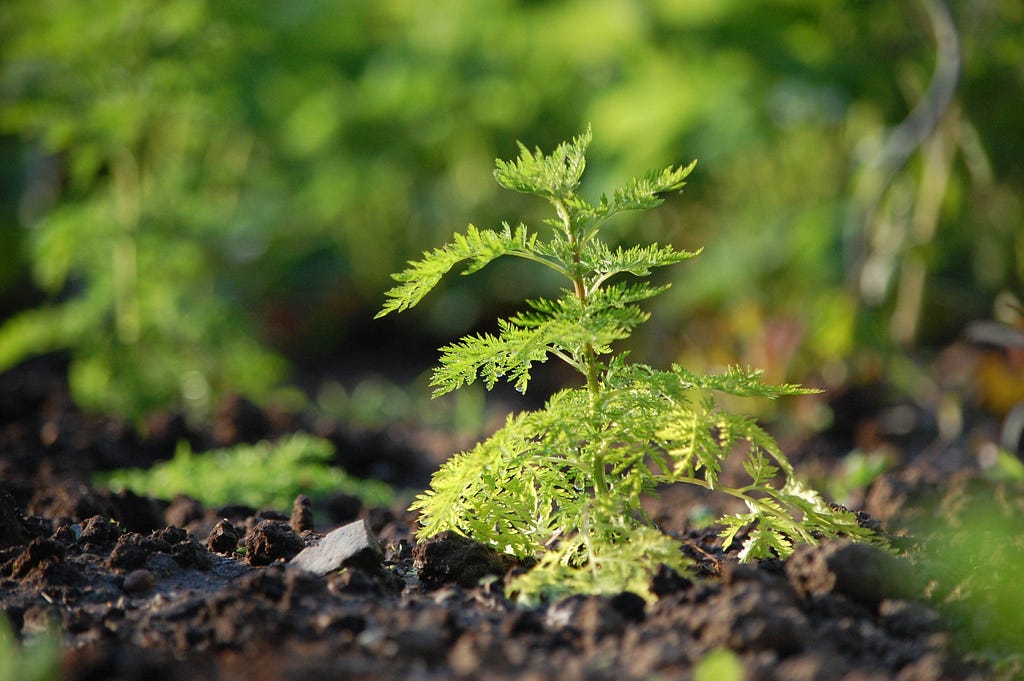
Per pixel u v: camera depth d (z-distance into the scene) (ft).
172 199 21.81
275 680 7.29
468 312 36.55
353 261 36.47
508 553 10.18
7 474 16.37
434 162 33.86
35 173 28.37
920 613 8.33
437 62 30.25
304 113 31.12
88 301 21.20
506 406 27.50
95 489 14.07
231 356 22.63
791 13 25.30
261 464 16.67
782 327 23.71
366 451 19.40
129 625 8.77
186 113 21.90
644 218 29.27
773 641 7.73
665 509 14.67
